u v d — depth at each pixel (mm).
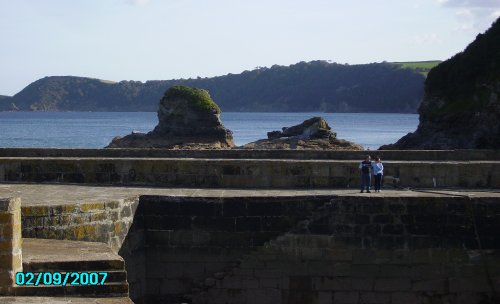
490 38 63656
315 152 25469
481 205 17625
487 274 17578
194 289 17859
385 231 17547
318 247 17625
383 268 17531
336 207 17641
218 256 17844
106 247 14516
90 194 18500
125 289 12570
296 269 17656
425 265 17547
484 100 58281
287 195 18016
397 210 17578
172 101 87500
